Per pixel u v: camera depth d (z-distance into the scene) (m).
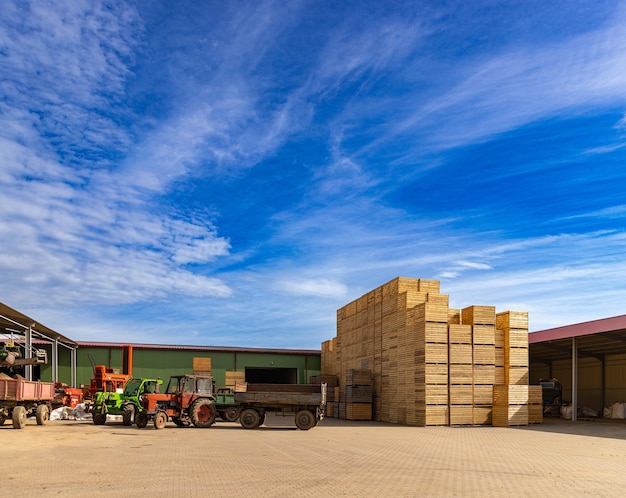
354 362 36.81
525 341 28.19
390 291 31.58
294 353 45.47
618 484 10.73
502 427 26.45
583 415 35.59
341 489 9.90
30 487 10.04
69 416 31.77
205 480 10.79
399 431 23.88
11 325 33.50
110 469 12.19
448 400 26.95
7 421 28.59
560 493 9.77
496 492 9.77
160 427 24.48
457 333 27.58
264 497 9.18
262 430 24.02
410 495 9.41
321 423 29.42
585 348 35.50
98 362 42.16
